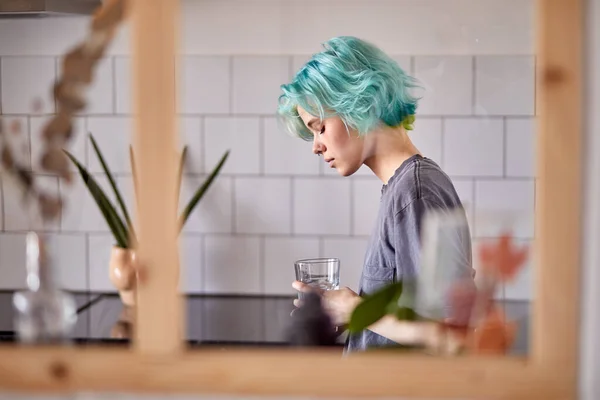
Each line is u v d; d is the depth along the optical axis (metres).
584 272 0.79
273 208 1.84
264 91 1.80
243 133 1.82
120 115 1.79
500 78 1.73
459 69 1.74
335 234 1.83
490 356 0.81
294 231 1.84
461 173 1.76
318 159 1.82
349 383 0.81
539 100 0.80
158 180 0.82
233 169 1.83
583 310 0.79
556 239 0.79
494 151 1.74
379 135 1.53
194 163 1.83
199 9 1.78
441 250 1.04
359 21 1.75
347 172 1.55
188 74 1.80
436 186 1.39
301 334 1.24
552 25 0.78
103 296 1.77
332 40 1.57
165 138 0.82
